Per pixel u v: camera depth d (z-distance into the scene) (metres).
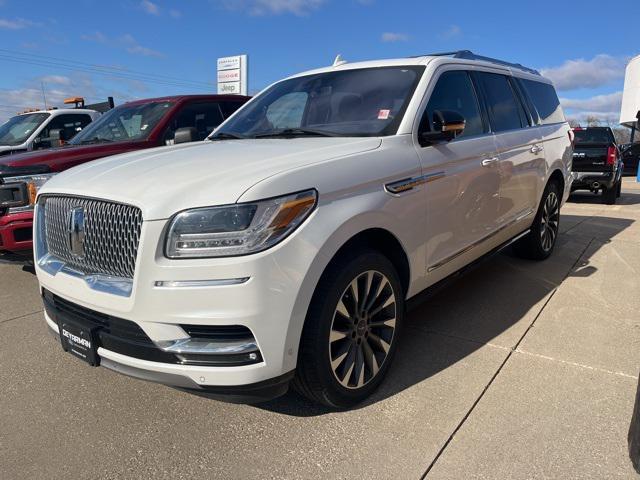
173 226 2.26
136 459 2.46
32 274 5.64
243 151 2.93
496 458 2.37
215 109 6.82
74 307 2.70
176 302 2.24
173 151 3.16
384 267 2.87
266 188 2.30
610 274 5.12
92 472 2.38
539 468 2.30
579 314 4.06
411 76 3.56
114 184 2.54
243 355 2.28
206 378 2.29
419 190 3.09
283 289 2.29
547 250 5.62
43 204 2.99
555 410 2.72
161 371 2.35
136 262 2.30
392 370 3.20
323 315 2.49
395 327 3.04
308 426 2.67
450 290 4.68
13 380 3.25
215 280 2.21
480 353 3.41
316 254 2.39
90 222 2.56
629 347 3.46
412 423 2.65
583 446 2.43
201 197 2.28
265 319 2.26
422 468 2.32
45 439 2.63
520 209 4.67
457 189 3.47
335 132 3.33
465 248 3.71
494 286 4.77
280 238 2.29
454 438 2.52
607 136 11.30
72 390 3.12
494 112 4.32
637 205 11.04
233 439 2.59
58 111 8.98
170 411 2.87
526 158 4.62
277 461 2.41
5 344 3.79
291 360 2.39
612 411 2.71
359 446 2.49
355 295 2.70
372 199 2.73
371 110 3.41
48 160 5.03
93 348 2.56
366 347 2.85
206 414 2.82
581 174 11.09
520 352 3.41
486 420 2.65
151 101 6.71
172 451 2.51
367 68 3.84
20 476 2.36
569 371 3.14
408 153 3.10
